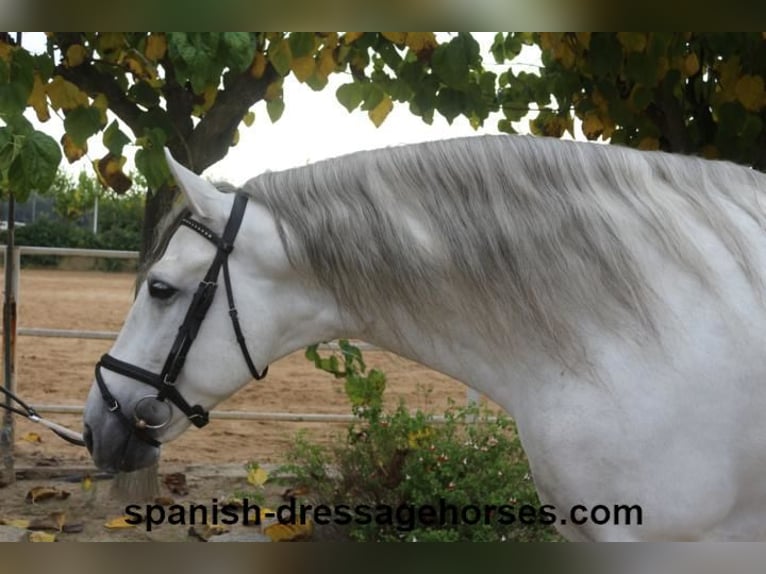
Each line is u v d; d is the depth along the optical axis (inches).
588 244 79.7
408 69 152.0
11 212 203.2
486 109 158.9
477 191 83.3
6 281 200.5
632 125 162.9
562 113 170.4
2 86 119.3
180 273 85.3
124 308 562.9
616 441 76.5
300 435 174.1
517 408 83.3
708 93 162.4
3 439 193.3
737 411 76.1
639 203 81.2
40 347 426.0
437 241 82.6
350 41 143.3
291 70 139.3
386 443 146.3
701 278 77.5
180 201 90.9
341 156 88.7
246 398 327.9
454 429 154.2
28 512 168.1
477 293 81.8
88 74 151.9
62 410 222.7
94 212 948.0
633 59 144.6
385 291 83.8
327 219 84.0
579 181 82.7
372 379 162.1
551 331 79.1
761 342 76.4
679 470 76.1
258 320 86.2
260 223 85.8
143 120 146.1
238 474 201.0
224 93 159.2
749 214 82.0
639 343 77.0
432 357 86.7
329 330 88.8
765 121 157.1
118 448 88.0
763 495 78.5
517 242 81.0
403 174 84.8
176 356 85.6
